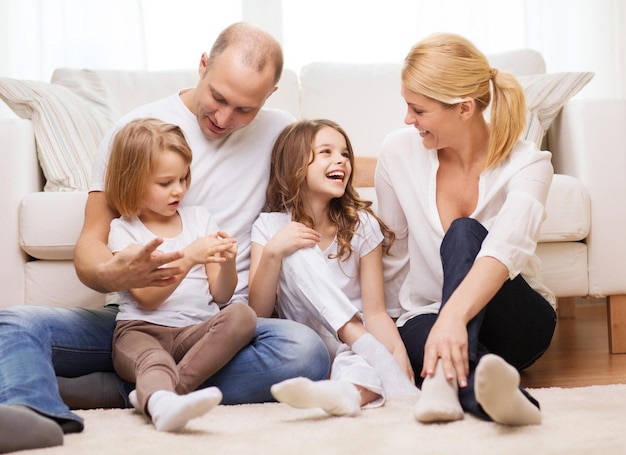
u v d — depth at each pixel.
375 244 1.89
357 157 2.56
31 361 1.40
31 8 3.12
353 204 1.90
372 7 3.31
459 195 1.78
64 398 1.59
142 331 1.61
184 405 1.28
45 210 2.18
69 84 2.65
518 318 1.66
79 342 1.61
